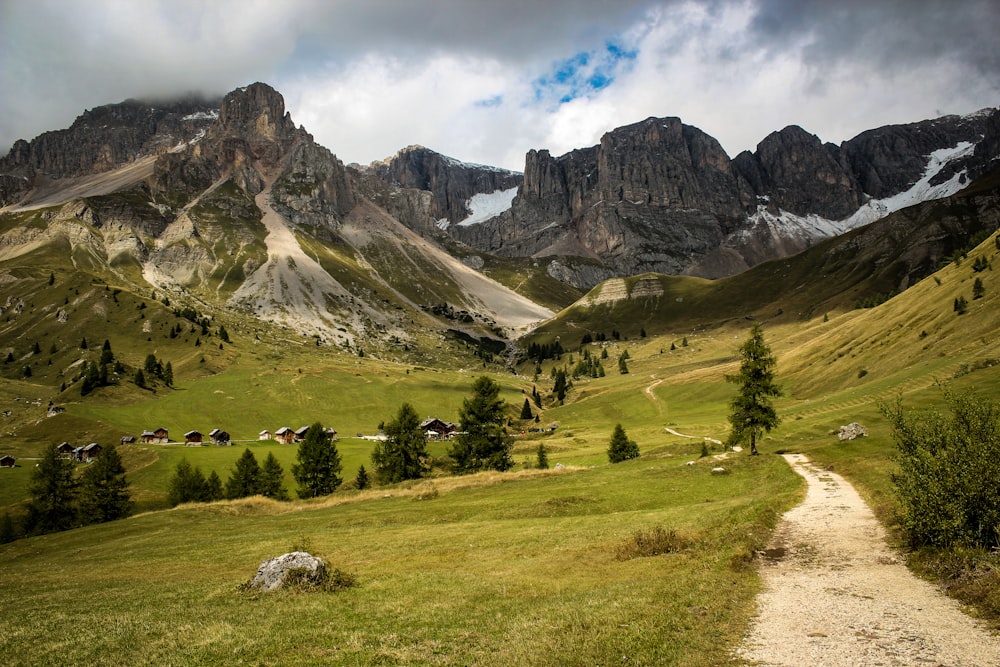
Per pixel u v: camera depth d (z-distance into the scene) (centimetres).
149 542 5225
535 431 18250
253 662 1659
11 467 12706
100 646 1909
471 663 1534
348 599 2364
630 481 5625
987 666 1240
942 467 2141
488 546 3494
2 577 4131
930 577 1922
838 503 3484
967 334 10869
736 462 5900
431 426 18638
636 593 2038
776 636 1524
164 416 19725
